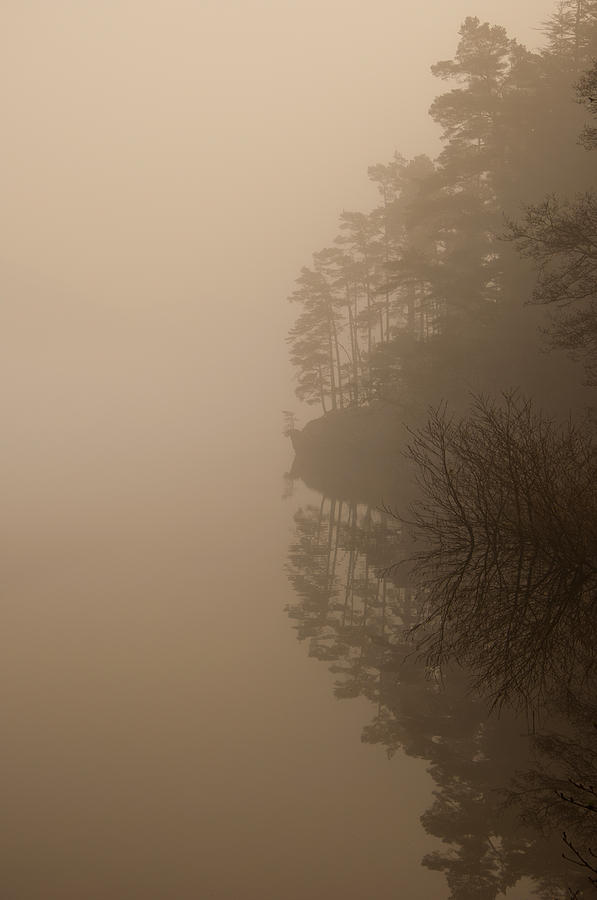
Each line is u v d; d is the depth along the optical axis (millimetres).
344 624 17625
